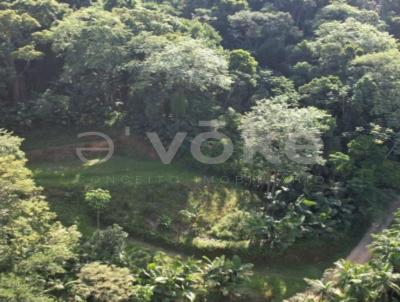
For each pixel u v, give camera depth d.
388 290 28.11
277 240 33.66
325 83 45.50
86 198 33.19
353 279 28.42
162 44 44.25
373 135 41.69
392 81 44.41
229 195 38.28
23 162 27.73
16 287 22.38
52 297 25.70
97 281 26.38
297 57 55.12
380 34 52.94
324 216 35.81
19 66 46.50
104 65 42.84
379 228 37.50
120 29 44.69
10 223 25.34
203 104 44.03
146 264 29.86
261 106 39.22
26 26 43.41
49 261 25.25
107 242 30.05
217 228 34.72
